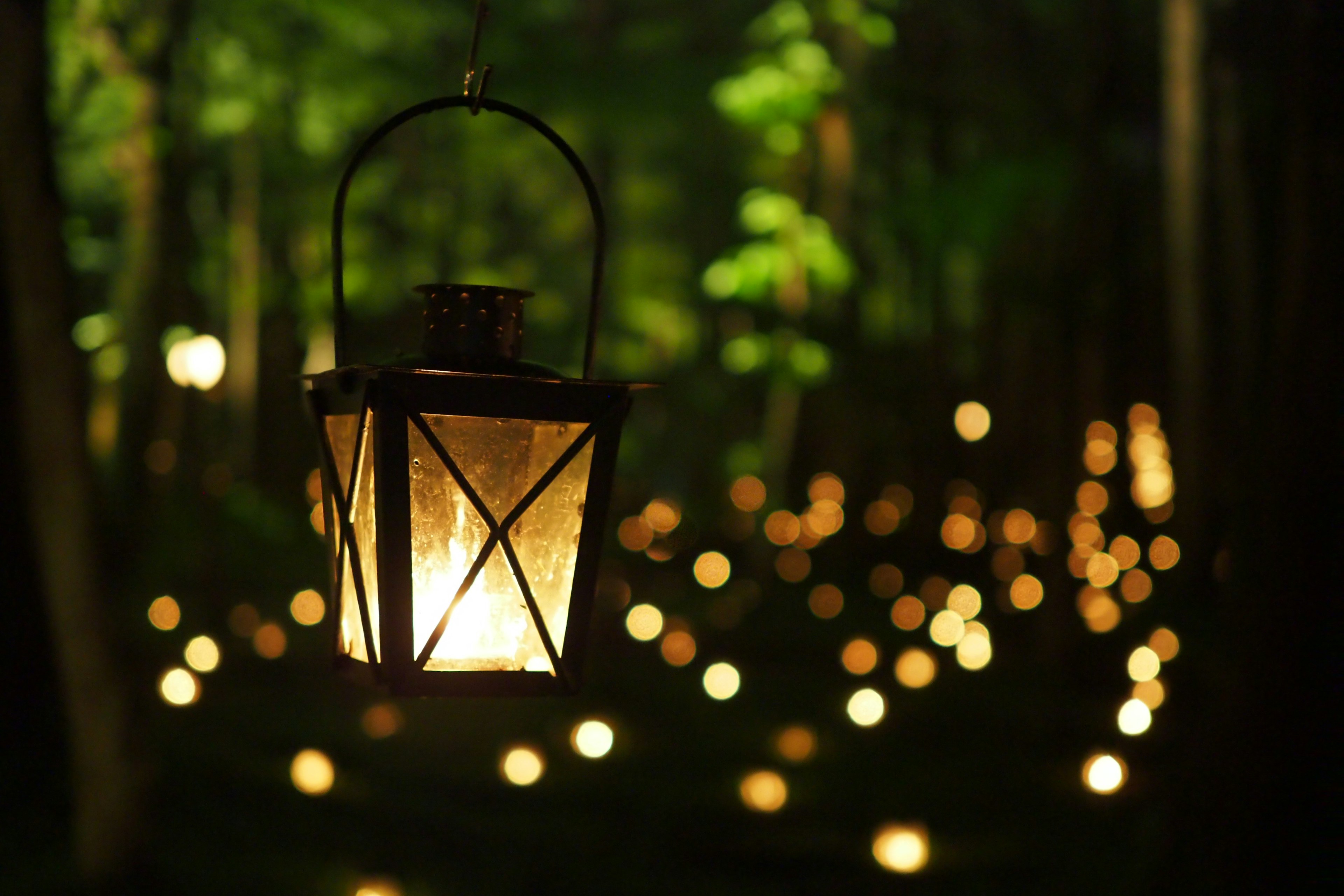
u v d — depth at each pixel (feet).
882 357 66.59
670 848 23.66
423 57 57.72
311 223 62.08
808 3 56.44
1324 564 16.97
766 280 61.67
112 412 55.11
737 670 42.73
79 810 19.22
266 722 31.50
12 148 17.84
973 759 30.32
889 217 51.88
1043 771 29.07
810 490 78.23
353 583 6.83
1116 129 45.57
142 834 19.27
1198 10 39.14
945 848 23.82
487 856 22.84
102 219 48.98
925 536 68.33
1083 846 23.25
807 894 21.52
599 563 6.74
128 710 19.15
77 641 18.80
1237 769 17.52
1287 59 17.02
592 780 27.91
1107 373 48.03
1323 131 16.51
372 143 6.89
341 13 50.08
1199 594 40.93
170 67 33.30
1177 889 18.26
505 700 35.55
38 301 18.19
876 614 56.34
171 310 45.57
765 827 25.05
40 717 24.71
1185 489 41.29
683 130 78.28
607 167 76.07
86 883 19.08
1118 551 51.78
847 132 63.00
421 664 6.38
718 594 63.05
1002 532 66.33
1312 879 17.08
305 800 25.40
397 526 6.35
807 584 67.00
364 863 22.04
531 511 6.63
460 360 6.68
